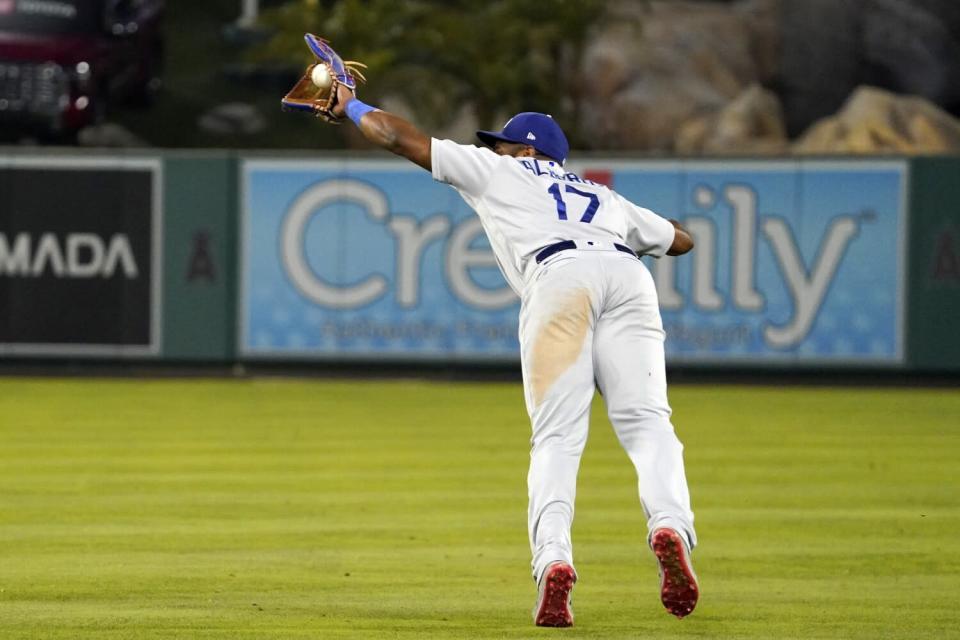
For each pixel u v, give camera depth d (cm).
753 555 2414
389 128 1816
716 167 5619
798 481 3300
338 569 2248
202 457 3616
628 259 1836
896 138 7806
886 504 2980
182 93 9288
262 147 8862
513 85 8088
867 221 5584
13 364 5888
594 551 2442
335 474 3344
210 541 2495
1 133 7656
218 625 1836
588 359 1789
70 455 3631
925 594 2092
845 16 8688
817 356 5625
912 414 4747
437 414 4638
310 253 5762
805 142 7956
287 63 9288
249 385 5556
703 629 1839
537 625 1817
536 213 1831
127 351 5809
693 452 3794
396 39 8225
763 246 5625
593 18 8169
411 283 5738
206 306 5794
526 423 4412
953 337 5575
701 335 5662
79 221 5794
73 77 7119
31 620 1858
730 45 8588
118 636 1766
